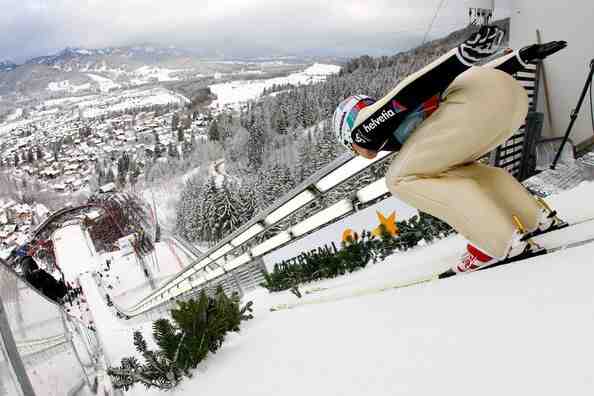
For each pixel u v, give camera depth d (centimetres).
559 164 421
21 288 290
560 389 84
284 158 7300
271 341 249
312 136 7156
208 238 6166
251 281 921
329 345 178
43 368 246
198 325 308
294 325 258
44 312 337
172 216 8562
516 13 462
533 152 463
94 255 6544
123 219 8344
